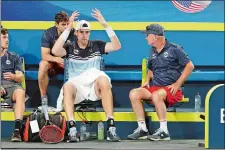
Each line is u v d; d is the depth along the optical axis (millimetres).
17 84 17500
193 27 20297
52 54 18438
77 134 16438
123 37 20234
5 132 17391
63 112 17266
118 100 19844
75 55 17547
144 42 20234
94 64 17594
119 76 19531
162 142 16406
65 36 17172
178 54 17312
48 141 15945
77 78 17219
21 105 16719
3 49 17797
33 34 20109
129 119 17469
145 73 18531
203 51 20359
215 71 20219
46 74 18219
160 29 17375
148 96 16984
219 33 20344
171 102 17031
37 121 16203
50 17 20250
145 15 20359
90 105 17406
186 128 17578
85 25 17391
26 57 20078
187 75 17109
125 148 15016
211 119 14516
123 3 20328
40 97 19594
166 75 17469
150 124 17469
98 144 15828
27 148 15000
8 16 20125
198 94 18844
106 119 16922
